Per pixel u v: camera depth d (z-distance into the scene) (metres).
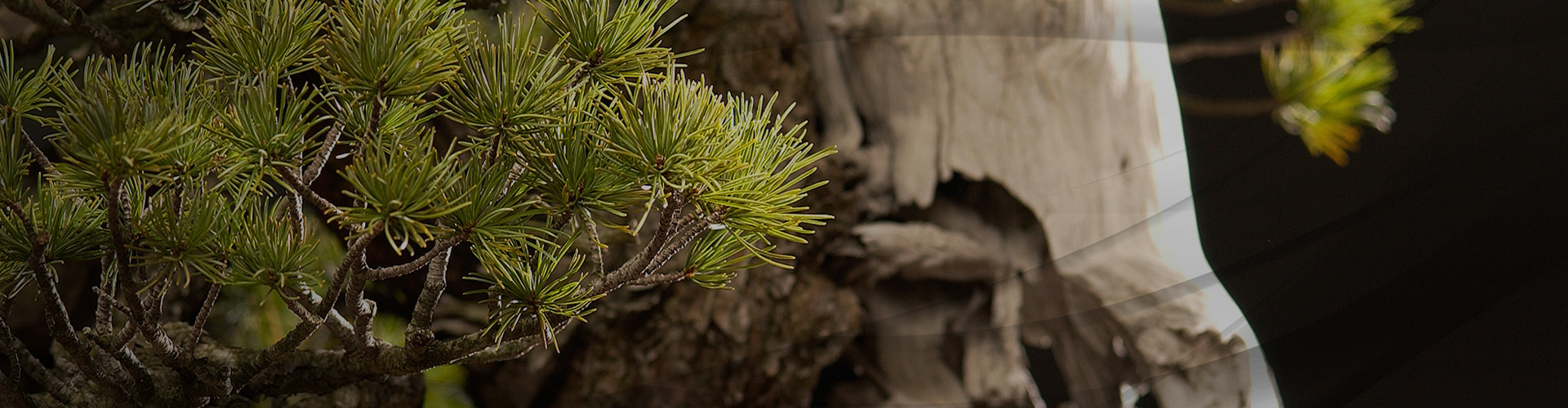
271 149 0.31
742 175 0.33
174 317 0.51
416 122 0.33
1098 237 0.61
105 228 0.35
